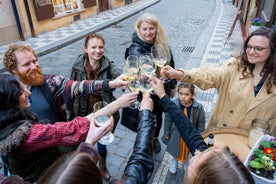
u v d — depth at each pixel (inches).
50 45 301.4
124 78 75.5
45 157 59.5
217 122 84.3
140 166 43.8
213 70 78.4
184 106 102.8
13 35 317.7
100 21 429.1
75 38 334.0
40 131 51.4
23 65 69.8
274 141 60.1
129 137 138.3
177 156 107.9
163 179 109.5
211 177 29.6
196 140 55.1
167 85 109.2
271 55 66.7
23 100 53.6
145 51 99.7
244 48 73.1
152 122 53.4
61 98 77.5
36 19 346.6
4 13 300.8
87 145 43.7
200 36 327.6
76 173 28.8
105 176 107.1
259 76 71.2
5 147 47.7
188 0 672.4
